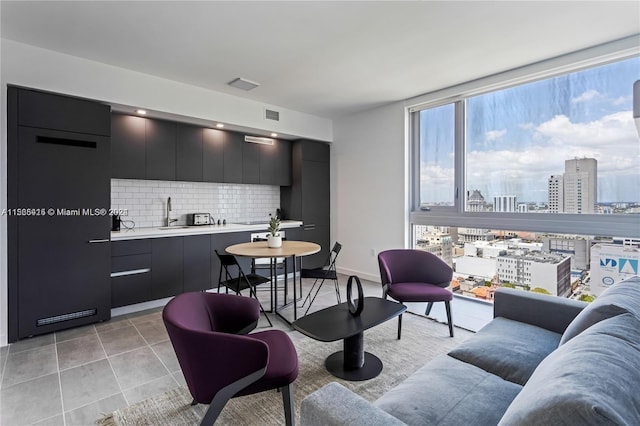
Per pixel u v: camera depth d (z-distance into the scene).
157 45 2.77
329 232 5.38
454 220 3.85
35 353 2.47
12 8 2.23
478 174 3.67
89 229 3.01
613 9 2.24
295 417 1.72
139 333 2.85
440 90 3.86
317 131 5.07
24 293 2.70
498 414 1.13
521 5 2.20
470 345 1.64
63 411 1.79
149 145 3.70
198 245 3.85
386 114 4.48
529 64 3.15
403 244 4.30
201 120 3.86
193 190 4.43
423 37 2.64
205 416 1.33
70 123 2.90
